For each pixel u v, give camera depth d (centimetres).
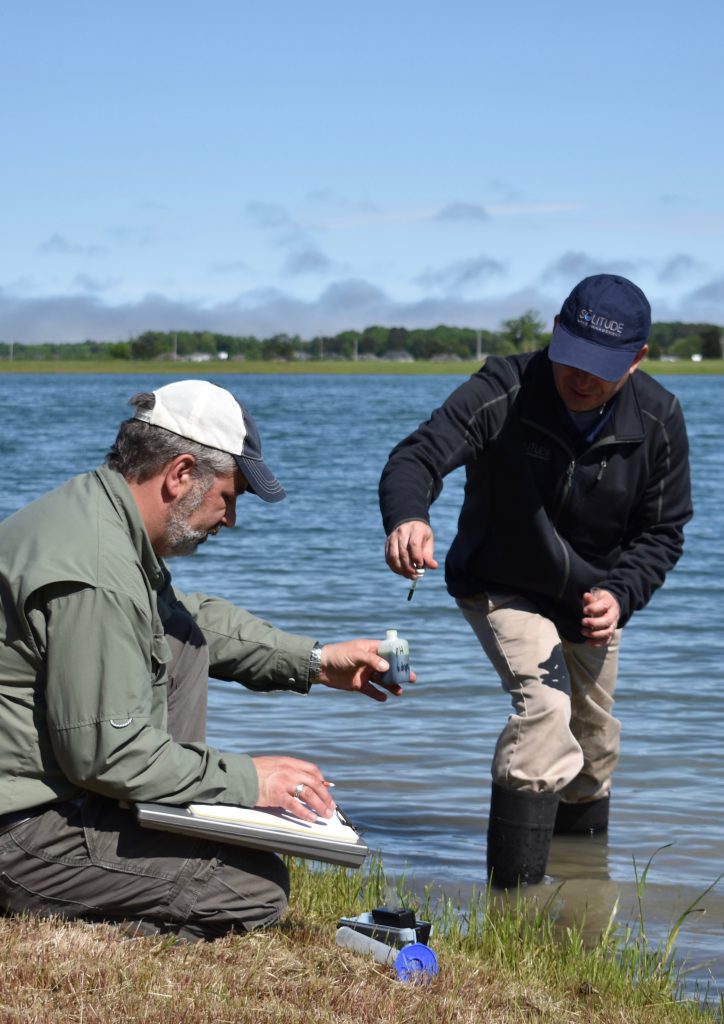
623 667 954
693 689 879
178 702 378
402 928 376
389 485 453
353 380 16038
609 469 473
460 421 467
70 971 317
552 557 480
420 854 547
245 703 814
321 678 413
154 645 347
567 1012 361
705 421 5834
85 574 327
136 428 347
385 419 5912
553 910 476
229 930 362
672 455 484
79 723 326
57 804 344
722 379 16900
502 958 404
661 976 409
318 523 2008
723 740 744
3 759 339
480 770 677
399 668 410
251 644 412
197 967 334
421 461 459
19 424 5066
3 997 303
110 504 341
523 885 493
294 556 1591
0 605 333
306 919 404
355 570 1459
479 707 809
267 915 366
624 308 447
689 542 1811
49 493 347
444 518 2125
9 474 2770
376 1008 327
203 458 346
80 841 343
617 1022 360
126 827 345
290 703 816
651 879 518
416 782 655
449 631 1074
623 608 474
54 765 339
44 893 346
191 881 348
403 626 1099
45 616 330
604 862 536
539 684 484
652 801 627
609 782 561
